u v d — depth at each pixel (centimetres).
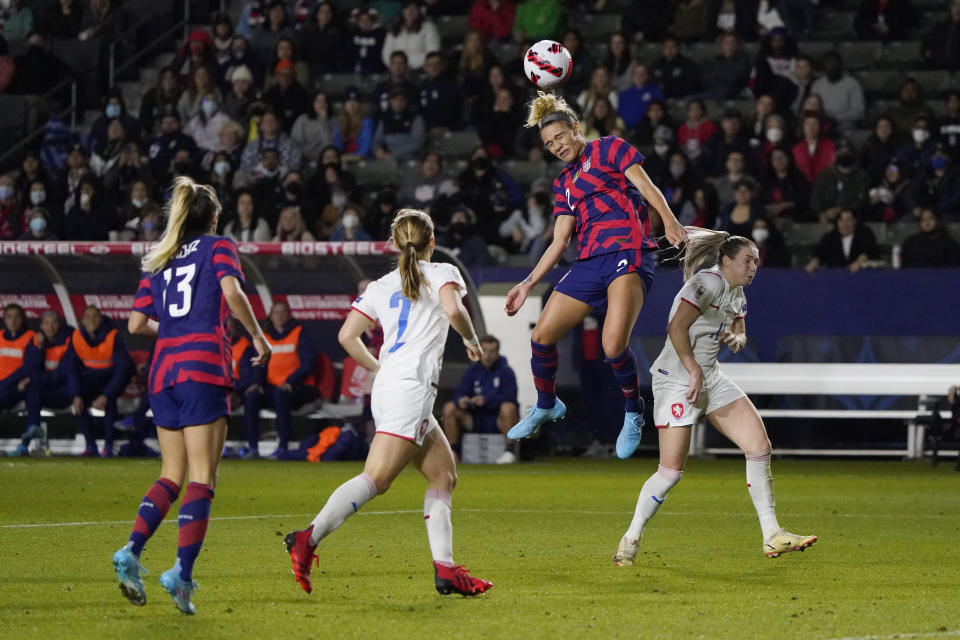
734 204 6706
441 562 2080
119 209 7306
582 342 6319
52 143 7706
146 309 2081
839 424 6378
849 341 6222
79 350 5969
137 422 6053
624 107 7362
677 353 2522
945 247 6341
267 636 1770
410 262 2108
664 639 1761
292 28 8406
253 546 2766
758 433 2588
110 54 8500
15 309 6050
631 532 2544
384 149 7581
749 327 6297
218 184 7256
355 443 5866
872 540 2997
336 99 8150
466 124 7738
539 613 1967
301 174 7169
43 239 7225
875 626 1862
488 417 5800
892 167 6888
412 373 2091
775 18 7950
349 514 2058
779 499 4109
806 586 2270
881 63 7850
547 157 7456
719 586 2266
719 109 7494
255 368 5925
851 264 6275
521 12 7938
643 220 2577
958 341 6162
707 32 7994
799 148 7012
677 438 2552
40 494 4006
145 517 1945
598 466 5619
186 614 1928
